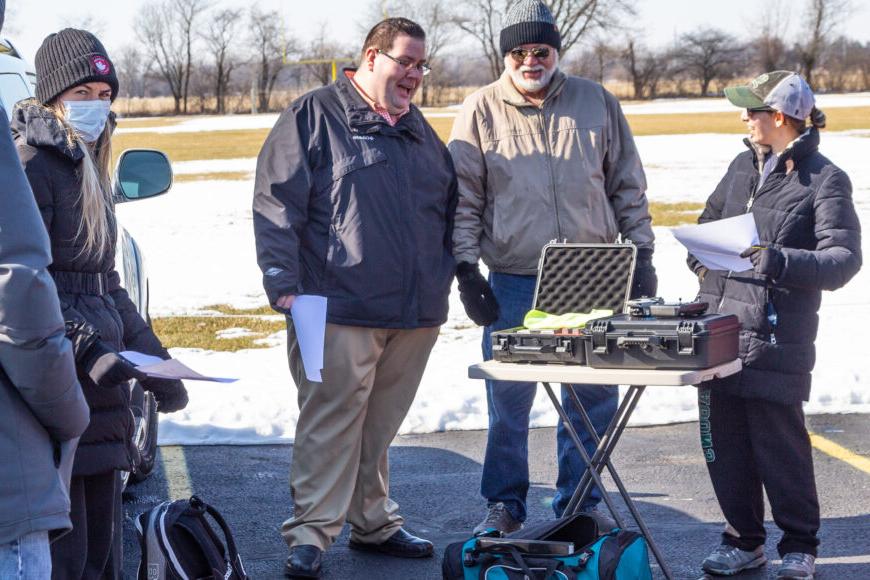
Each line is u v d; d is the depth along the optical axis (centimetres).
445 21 9562
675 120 5322
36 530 226
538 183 454
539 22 441
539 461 571
